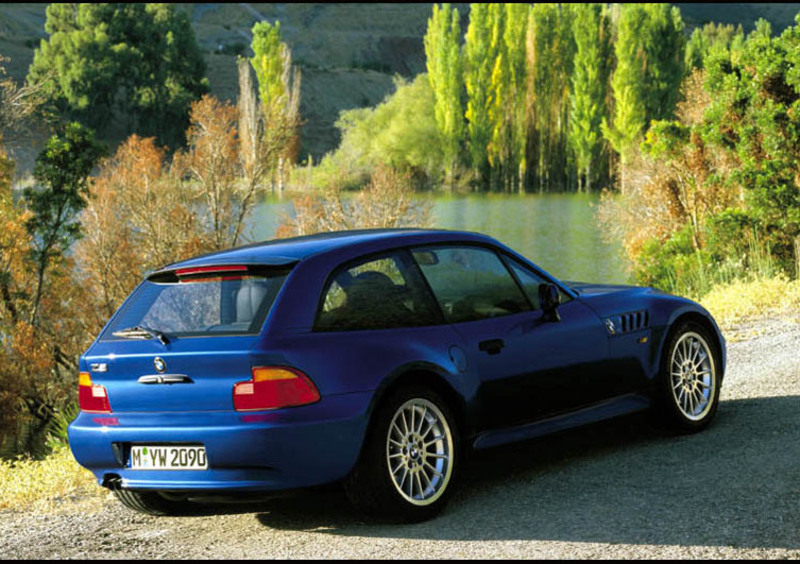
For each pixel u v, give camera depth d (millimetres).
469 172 90125
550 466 5844
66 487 6496
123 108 125062
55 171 22938
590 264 33094
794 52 16031
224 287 4938
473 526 4742
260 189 31516
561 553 4219
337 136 148875
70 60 119375
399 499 4785
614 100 84125
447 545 4457
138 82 123938
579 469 5707
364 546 4535
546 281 5898
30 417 23016
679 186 20266
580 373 5766
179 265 5250
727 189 19453
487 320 5410
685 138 20000
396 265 5199
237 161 30484
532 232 45469
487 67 88562
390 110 93750
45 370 23188
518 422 5465
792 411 6867
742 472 5348
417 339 5023
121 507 5723
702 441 6176
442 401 5027
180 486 4684
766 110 16125
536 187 91125
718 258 17094
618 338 6012
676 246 19609
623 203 27078
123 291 27297
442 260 5418
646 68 70500
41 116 24844
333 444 4586
